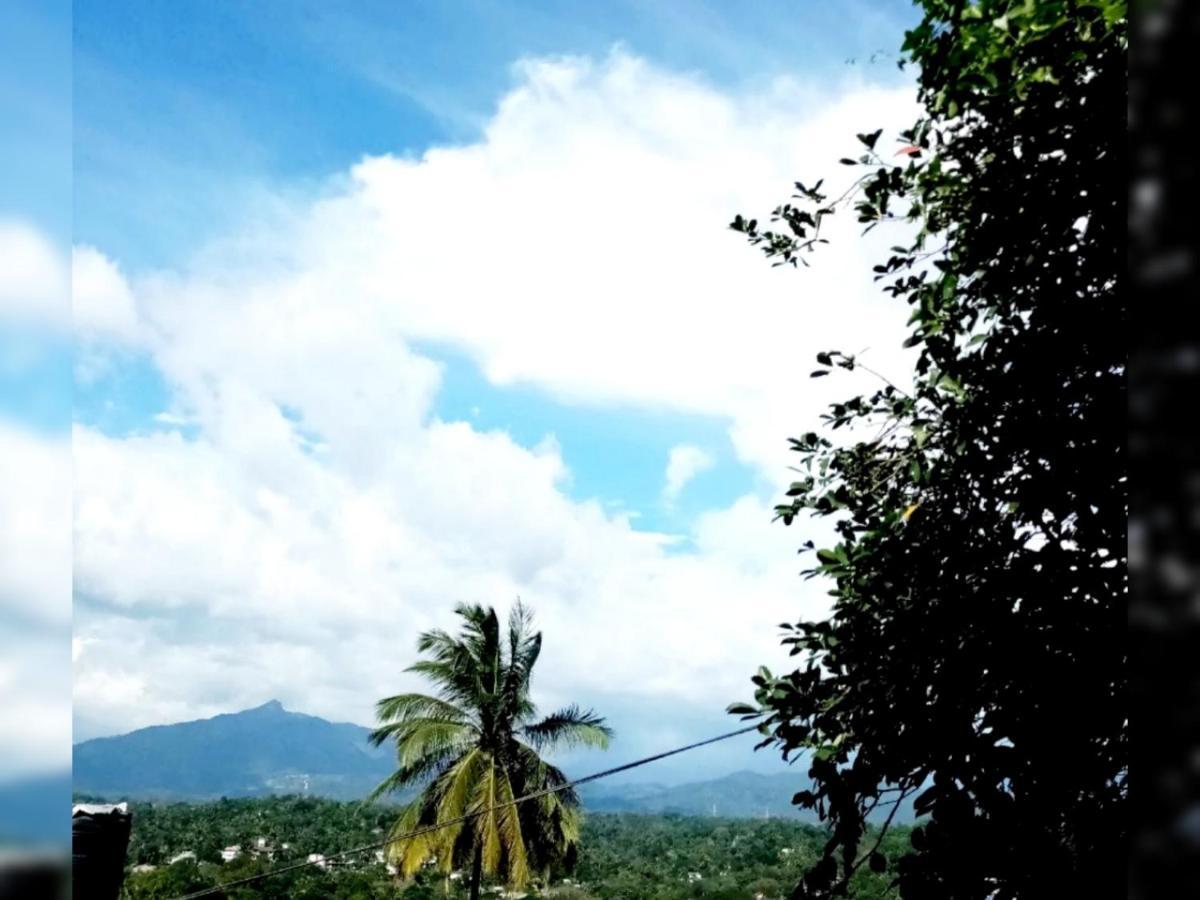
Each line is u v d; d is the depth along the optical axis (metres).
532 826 23.06
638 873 76.06
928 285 5.01
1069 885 3.29
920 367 4.92
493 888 53.81
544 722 23.66
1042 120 4.14
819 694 4.37
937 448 4.88
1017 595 3.94
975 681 3.88
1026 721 3.63
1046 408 4.23
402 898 53.03
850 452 5.43
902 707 4.02
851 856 3.97
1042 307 4.28
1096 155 4.05
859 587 4.46
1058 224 4.22
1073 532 4.12
